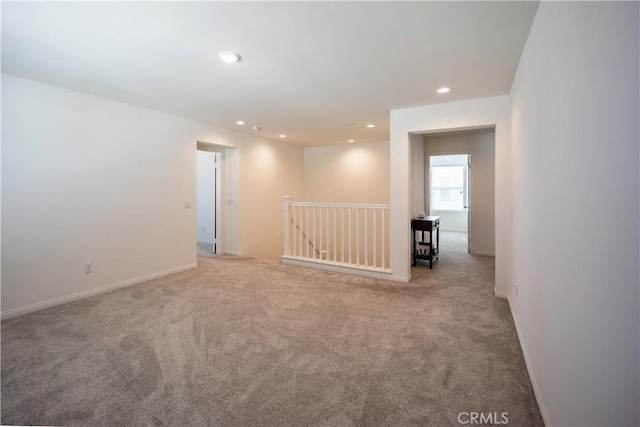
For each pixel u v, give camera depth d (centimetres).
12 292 296
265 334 259
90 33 215
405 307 320
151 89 333
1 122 288
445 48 237
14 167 296
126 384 191
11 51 243
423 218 524
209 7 184
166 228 438
